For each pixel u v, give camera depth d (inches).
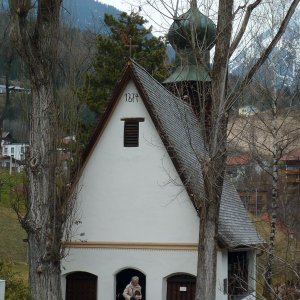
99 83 1737.2
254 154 1353.3
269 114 1450.5
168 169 930.1
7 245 1710.1
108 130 959.6
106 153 957.2
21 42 806.5
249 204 1387.8
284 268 549.3
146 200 936.3
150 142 941.2
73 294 949.2
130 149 949.2
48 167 822.5
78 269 943.0
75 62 899.4
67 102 895.7
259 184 1439.5
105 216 946.7
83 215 952.9
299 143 1668.3
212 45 837.2
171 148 925.8
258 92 1368.1
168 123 991.6
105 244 940.0
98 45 1743.4
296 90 1441.9
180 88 1071.6
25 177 841.5
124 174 948.6
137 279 890.7
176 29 850.8
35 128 826.8
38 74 820.6
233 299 991.6
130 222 938.7
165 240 921.5
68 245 906.7
